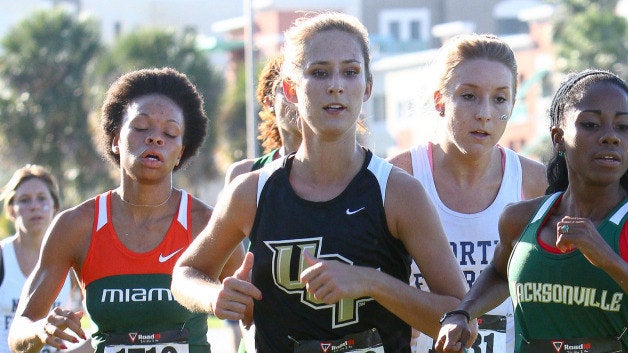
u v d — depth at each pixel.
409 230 8.88
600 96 8.73
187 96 11.38
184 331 10.94
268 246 8.92
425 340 11.73
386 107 88.94
